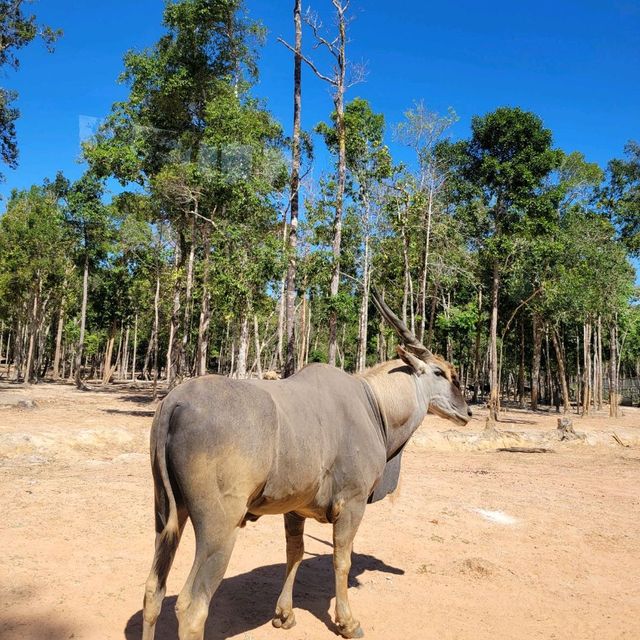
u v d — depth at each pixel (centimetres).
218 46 2359
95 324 5000
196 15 2239
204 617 373
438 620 557
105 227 3578
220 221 2114
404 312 2505
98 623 490
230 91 2216
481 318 4003
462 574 686
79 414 2161
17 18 2359
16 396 2636
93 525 744
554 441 1981
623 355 5150
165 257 3469
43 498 855
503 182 2788
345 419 499
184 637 367
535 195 2900
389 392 565
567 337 4406
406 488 1123
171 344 2903
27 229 3597
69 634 468
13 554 625
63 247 3791
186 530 773
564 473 1422
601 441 2034
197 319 4659
